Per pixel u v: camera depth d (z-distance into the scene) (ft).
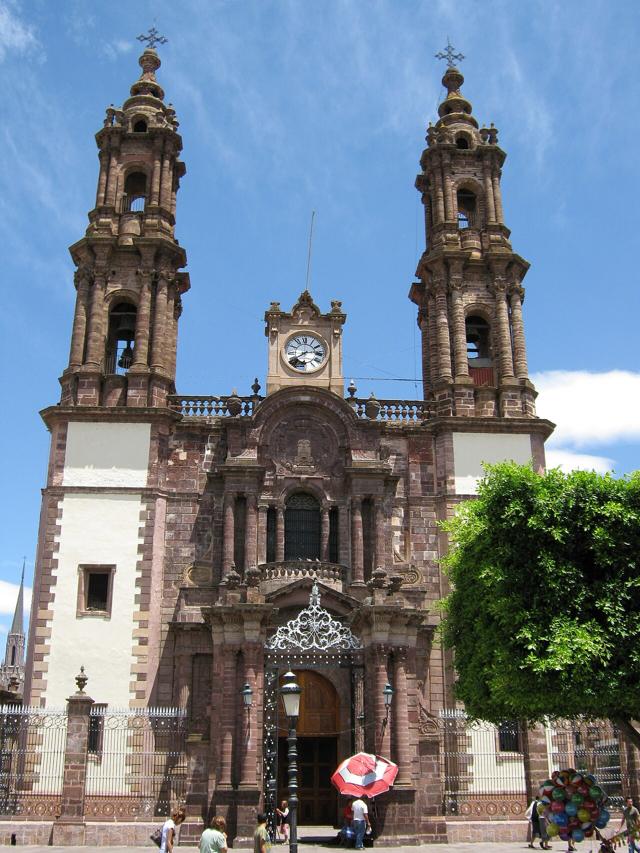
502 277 166.81
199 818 110.52
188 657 134.21
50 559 140.56
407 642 116.88
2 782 124.88
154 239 161.58
